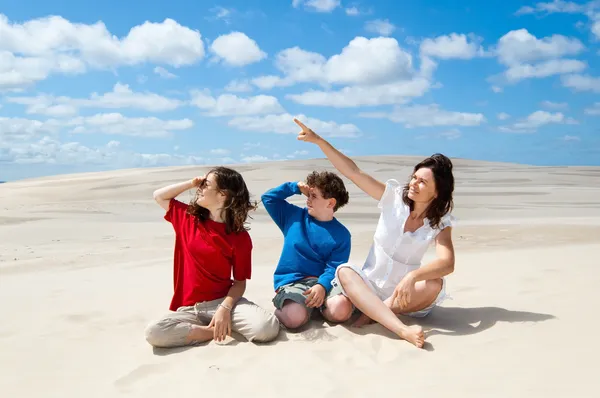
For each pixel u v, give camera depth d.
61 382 3.01
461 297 4.70
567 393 2.46
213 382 2.87
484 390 2.57
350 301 3.83
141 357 3.44
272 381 2.85
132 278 6.63
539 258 6.76
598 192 22.14
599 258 6.43
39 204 21.20
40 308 4.87
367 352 3.28
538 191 22.75
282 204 4.29
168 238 10.73
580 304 4.07
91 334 3.99
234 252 3.75
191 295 3.80
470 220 13.18
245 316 3.60
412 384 2.71
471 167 38.06
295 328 3.85
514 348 3.18
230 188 3.69
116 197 24.62
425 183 3.68
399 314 4.00
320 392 2.67
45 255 8.80
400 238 3.84
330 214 4.12
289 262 4.05
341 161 4.03
